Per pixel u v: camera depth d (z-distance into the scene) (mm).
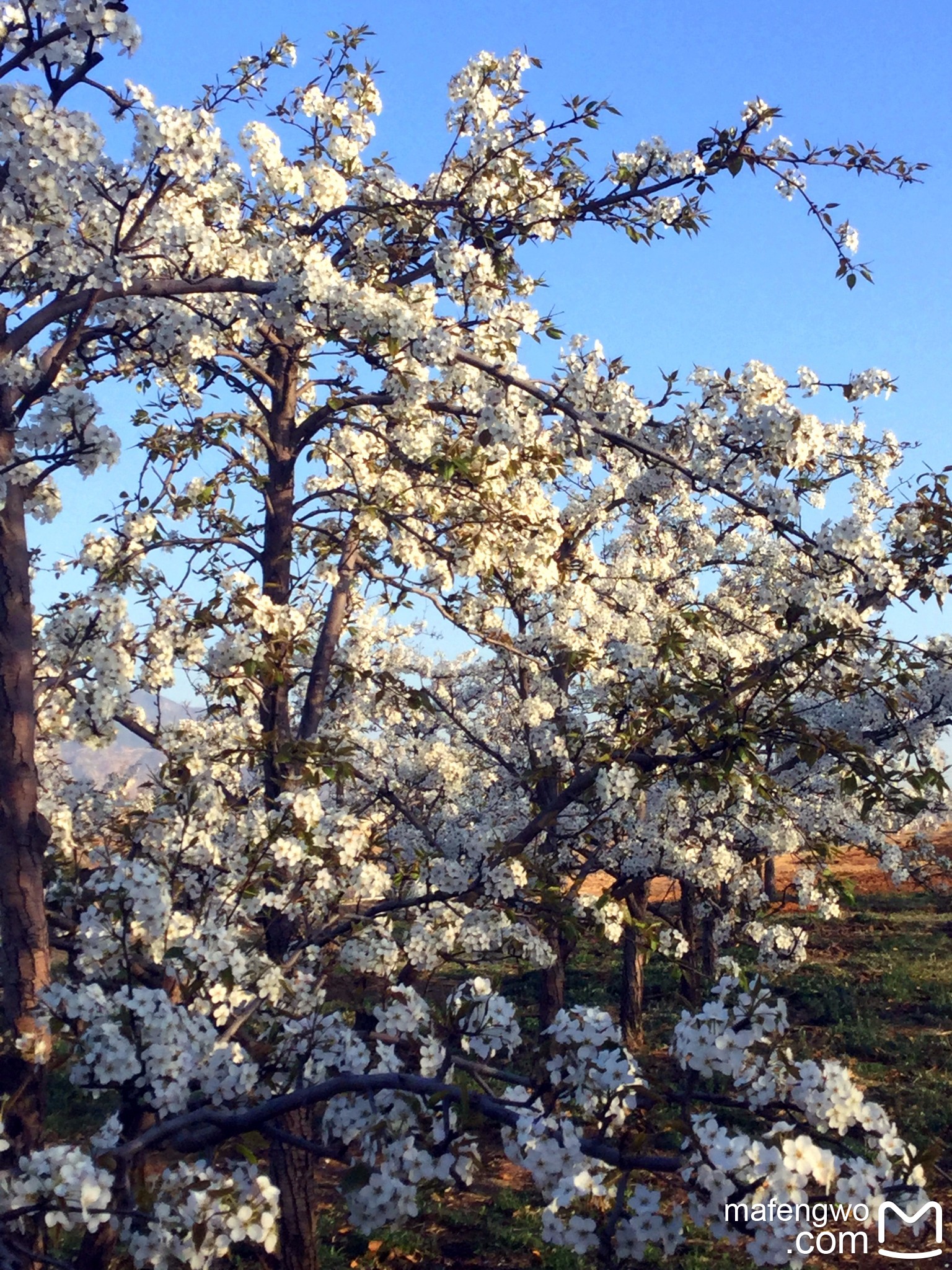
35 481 4742
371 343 5742
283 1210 6535
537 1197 9977
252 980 4805
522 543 7836
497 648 9836
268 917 6078
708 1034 3305
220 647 6277
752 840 11359
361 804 9953
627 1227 2969
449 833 8148
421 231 7398
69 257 4754
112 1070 3770
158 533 7090
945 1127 11094
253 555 7648
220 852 5676
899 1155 3002
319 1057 4348
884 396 8148
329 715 10508
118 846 5684
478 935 5766
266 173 7254
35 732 5309
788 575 10820
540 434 7891
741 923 12750
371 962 5324
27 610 4836
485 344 6988
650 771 6223
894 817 11086
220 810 5723
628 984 13109
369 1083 3387
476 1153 3564
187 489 7848
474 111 7316
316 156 7992
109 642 5258
